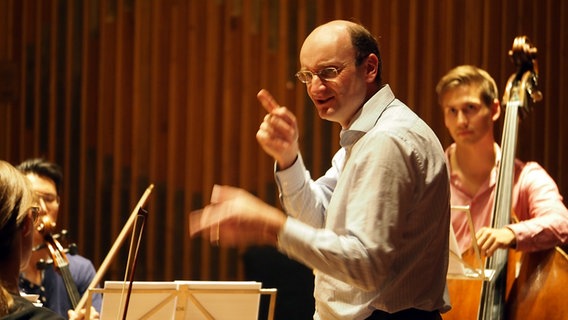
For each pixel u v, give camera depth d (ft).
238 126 33.50
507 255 21.75
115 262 33.37
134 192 33.63
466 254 21.67
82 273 24.68
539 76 32.99
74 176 33.81
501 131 32.81
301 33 33.27
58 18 33.94
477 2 33.01
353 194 14.61
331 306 15.62
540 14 32.99
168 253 33.37
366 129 15.37
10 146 34.01
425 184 14.82
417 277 15.17
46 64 33.96
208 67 33.53
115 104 33.78
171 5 33.71
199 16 33.60
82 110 33.83
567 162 32.94
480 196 23.66
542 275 21.03
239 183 33.47
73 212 33.73
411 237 14.88
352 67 15.49
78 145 33.83
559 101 33.01
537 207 22.44
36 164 24.39
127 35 33.81
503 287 21.35
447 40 33.01
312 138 33.17
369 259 14.11
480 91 23.47
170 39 33.68
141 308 18.04
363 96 15.71
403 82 33.09
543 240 21.15
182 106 33.65
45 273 24.04
